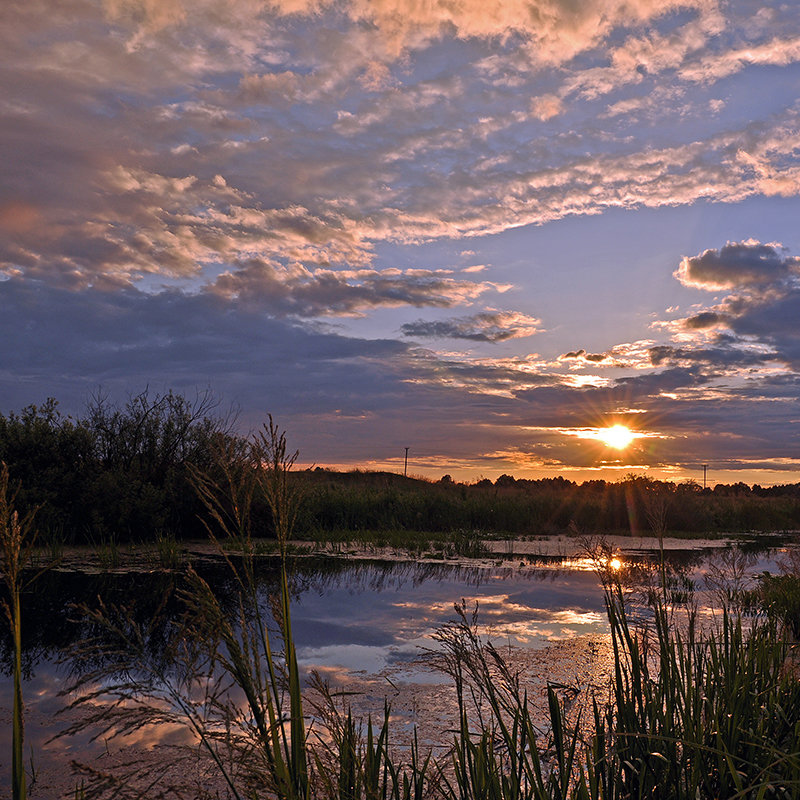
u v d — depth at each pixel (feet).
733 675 10.02
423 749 13.67
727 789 8.32
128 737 14.46
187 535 49.60
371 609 28.48
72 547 42.16
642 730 8.64
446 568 42.14
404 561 44.78
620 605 9.41
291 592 31.35
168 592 6.06
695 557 49.90
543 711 15.37
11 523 5.43
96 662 19.62
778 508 101.60
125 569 34.76
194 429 52.26
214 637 5.97
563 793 7.44
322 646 22.40
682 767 8.23
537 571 41.75
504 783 7.84
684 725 8.58
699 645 10.76
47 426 48.83
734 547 60.08
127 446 51.37
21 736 5.35
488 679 7.99
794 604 22.15
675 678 9.38
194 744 13.57
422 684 18.49
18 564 5.41
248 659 6.12
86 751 13.73
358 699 17.04
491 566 43.47
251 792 6.16
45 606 26.55
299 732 6.07
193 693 14.97
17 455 46.29
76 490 46.60
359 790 7.03
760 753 8.77
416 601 30.60
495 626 25.91
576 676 18.53
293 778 6.03
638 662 9.14
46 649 21.22
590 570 42.78
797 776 7.68
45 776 12.64
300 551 45.09
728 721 9.15
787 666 12.23
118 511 45.19
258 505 50.60
